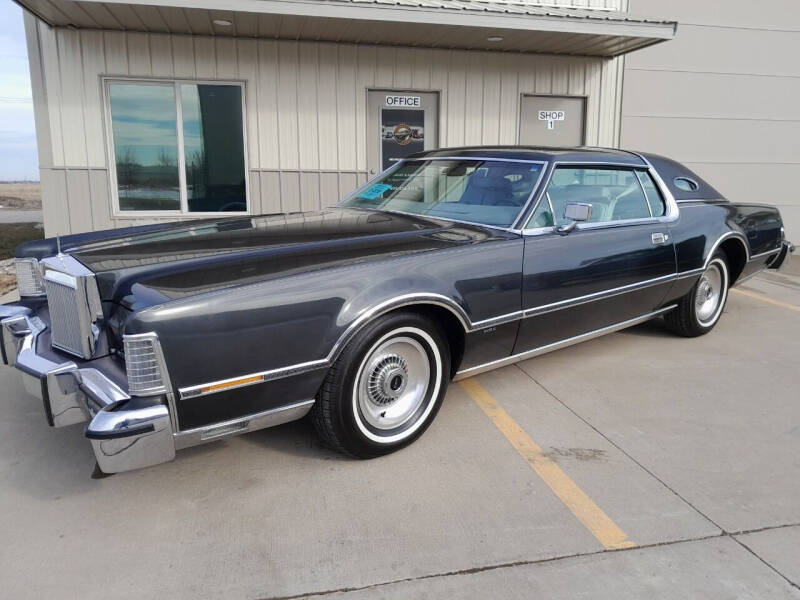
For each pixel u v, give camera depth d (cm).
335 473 303
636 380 429
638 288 435
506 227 369
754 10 1011
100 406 243
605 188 427
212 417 258
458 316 326
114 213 820
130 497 282
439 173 436
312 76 844
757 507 281
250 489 289
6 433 344
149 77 794
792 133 1073
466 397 394
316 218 397
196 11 689
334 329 281
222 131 836
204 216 851
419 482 296
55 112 781
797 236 1116
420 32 789
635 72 980
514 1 903
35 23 756
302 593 223
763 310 634
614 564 241
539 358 470
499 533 259
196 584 227
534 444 335
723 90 1027
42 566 236
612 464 316
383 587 227
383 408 314
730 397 403
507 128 934
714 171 1055
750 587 230
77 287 261
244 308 257
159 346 239
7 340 323
